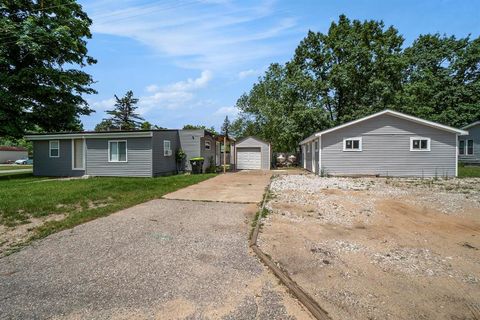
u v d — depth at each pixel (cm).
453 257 396
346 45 2512
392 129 1512
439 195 899
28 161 4553
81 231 504
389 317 250
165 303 268
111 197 833
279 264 362
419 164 1498
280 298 279
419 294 292
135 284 306
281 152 3291
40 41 1616
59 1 1733
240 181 1319
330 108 2778
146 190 982
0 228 518
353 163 1544
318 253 404
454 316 254
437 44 3056
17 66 1702
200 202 783
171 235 480
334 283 313
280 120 2667
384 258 388
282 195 898
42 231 500
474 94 2748
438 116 2738
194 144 1820
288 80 2634
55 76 1736
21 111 1688
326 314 252
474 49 2853
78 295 284
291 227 535
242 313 252
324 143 1564
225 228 524
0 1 1557
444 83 2872
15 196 802
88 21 1986
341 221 585
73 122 1945
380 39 2698
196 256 386
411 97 2492
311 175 1655
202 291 291
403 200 816
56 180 1327
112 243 440
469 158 2325
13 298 279
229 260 373
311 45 2781
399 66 2409
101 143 1538
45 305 266
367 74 2434
